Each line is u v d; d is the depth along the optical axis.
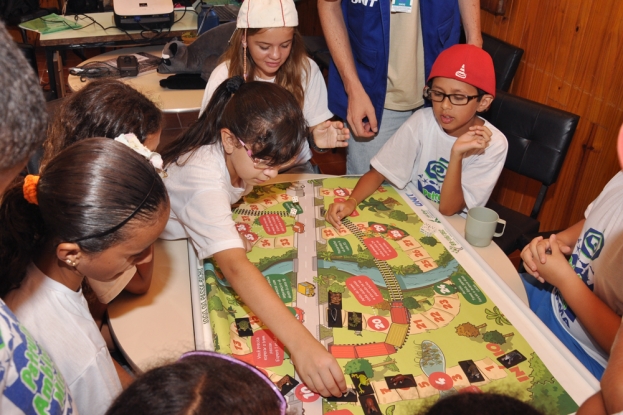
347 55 2.01
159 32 3.14
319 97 2.10
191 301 1.26
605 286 1.34
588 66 2.33
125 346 1.11
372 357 1.10
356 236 1.50
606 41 2.21
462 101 1.68
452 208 1.68
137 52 2.98
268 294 1.14
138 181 0.85
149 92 2.26
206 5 3.36
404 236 1.51
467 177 1.81
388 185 1.79
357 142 2.23
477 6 2.07
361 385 1.03
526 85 2.74
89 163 0.83
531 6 2.61
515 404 0.61
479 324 1.19
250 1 1.73
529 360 1.10
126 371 1.25
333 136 1.79
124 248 0.87
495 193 3.04
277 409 0.65
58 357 0.89
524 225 2.17
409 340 1.14
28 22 3.16
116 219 0.83
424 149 1.85
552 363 1.09
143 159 0.89
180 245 1.47
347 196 1.71
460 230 1.60
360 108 1.99
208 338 1.12
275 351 1.11
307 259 1.39
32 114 0.54
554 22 2.47
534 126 2.08
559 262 1.32
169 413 0.57
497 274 1.35
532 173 2.12
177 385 0.60
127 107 1.34
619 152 0.53
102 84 1.39
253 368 0.70
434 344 1.13
